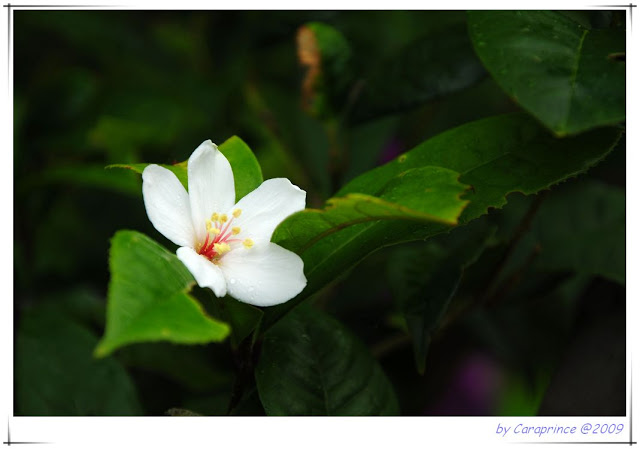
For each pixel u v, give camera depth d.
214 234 0.39
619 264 0.47
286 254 0.39
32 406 0.41
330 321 0.42
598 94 0.38
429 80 0.46
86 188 0.52
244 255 0.39
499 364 0.51
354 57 0.53
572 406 0.46
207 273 0.37
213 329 0.35
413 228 0.39
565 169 0.40
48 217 0.51
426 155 0.41
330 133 0.47
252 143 0.53
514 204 0.51
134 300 0.35
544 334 0.49
